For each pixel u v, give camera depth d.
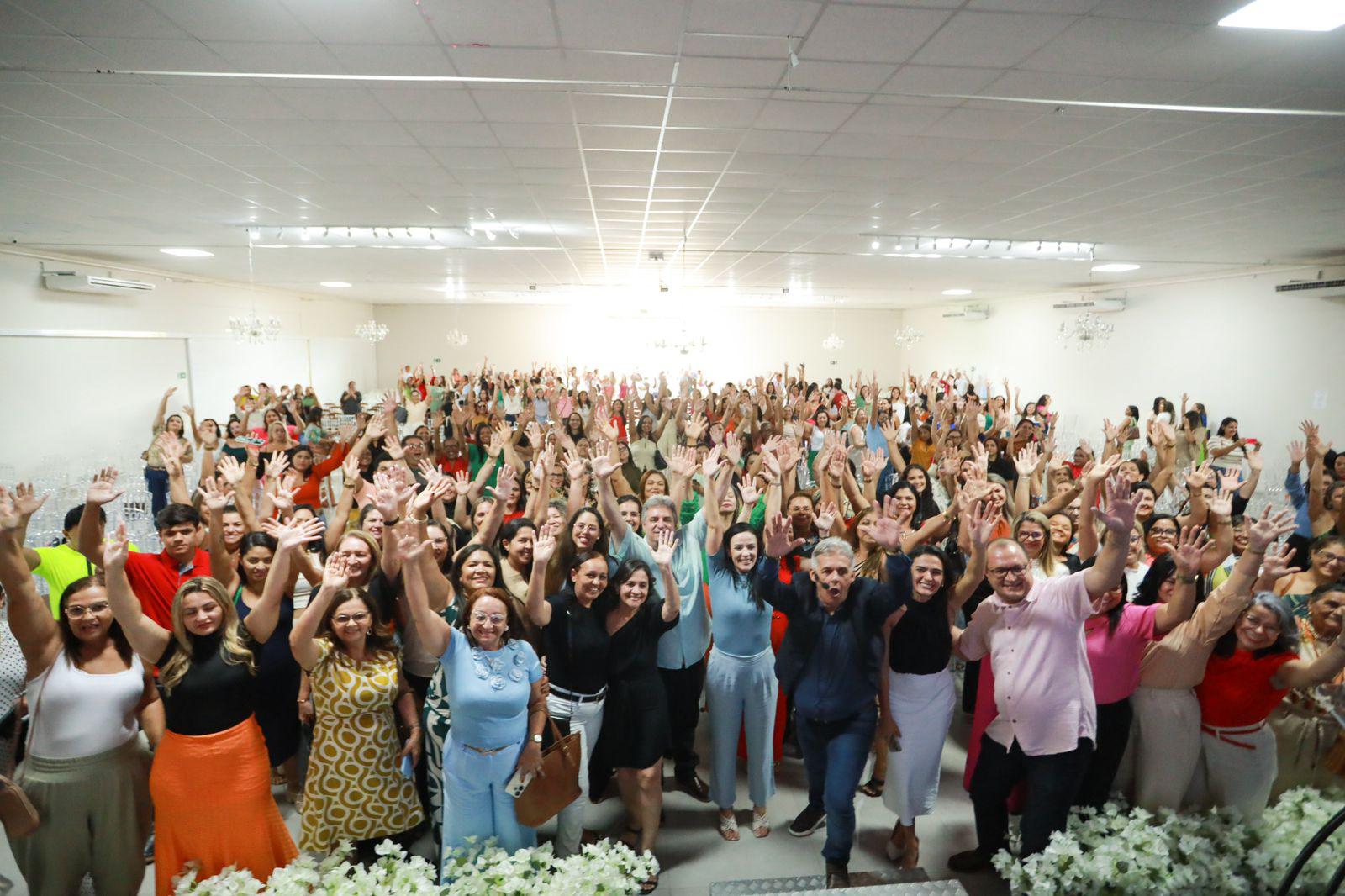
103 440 10.15
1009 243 8.96
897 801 2.98
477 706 2.52
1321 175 5.44
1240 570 2.49
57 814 2.45
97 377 10.05
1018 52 3.29
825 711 2.82
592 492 5.70
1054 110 4.07
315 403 13.62
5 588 2.48
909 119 4.23
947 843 3.19
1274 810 2.80
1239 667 2.70
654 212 7.07
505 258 10.35
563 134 4.55
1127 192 6.09
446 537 3.55
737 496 4.75
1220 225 7.53
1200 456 8.58
